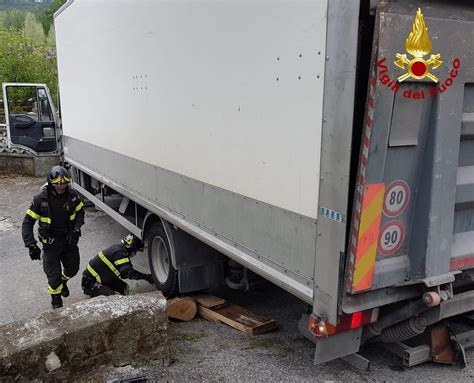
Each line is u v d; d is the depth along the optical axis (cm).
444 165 259
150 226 502
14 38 2117
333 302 253
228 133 329
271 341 391
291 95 267
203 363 352
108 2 541
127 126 520
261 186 299
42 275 605
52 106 1261
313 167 257
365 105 233
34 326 319
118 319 325
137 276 512
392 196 255
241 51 307
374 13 227
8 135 1242
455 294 300
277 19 272
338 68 235
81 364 318
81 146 736
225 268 464
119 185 564
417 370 335
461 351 332
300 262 273
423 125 253
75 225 490
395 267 265
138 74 475
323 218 254
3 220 888
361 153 236
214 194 354
